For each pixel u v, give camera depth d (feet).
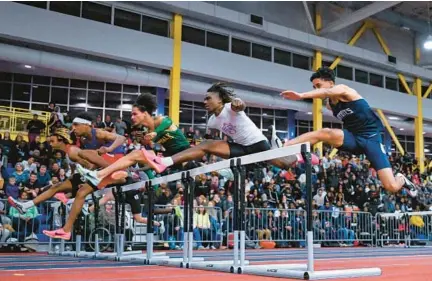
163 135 17.07
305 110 64.69
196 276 12.97
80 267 16.22
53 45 45.78
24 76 54.49
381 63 70.49
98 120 47.26
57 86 55.83
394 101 71.87
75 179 18.28
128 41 49.83
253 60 58.95
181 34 54.54
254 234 36.47
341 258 24.71
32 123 43.29
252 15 58.03
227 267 14.66
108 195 23.66
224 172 22.80
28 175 33.55
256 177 42.37
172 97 52.03
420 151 74.28
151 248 18.40
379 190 49.78
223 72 56.13
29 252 28.86
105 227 28.07
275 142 17.35
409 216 44.21
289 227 37.91
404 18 72.79
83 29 47.24
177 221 32.14
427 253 31.24
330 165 52.70
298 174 48.11
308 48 64.44
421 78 76.79
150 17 52.90
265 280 11.84
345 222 40.98
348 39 70.18
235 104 14.71
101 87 57.77
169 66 52.19
